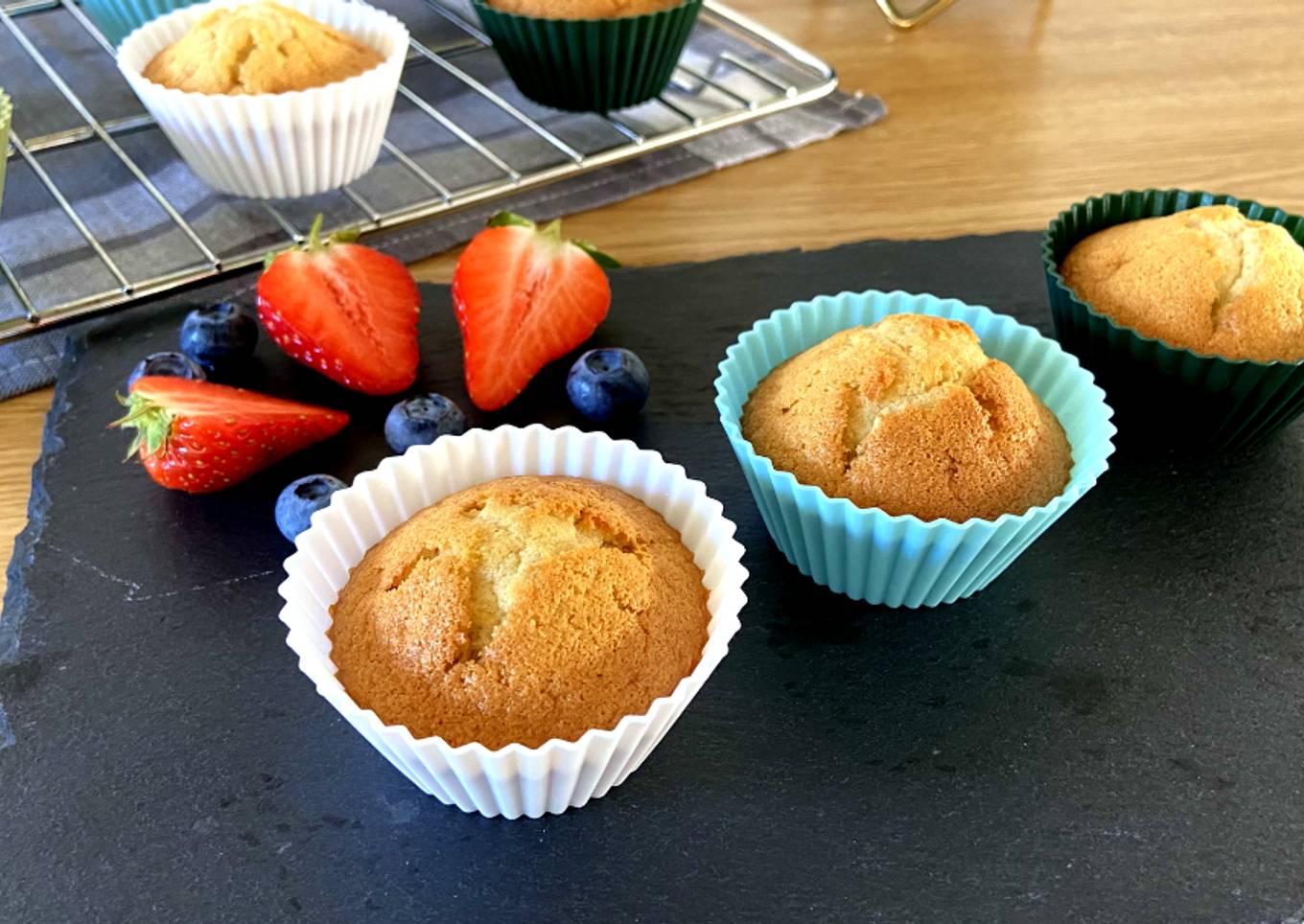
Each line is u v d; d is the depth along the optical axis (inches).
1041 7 13.0
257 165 8.8
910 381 6.0
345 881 5.1
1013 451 6.0
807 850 5.2
